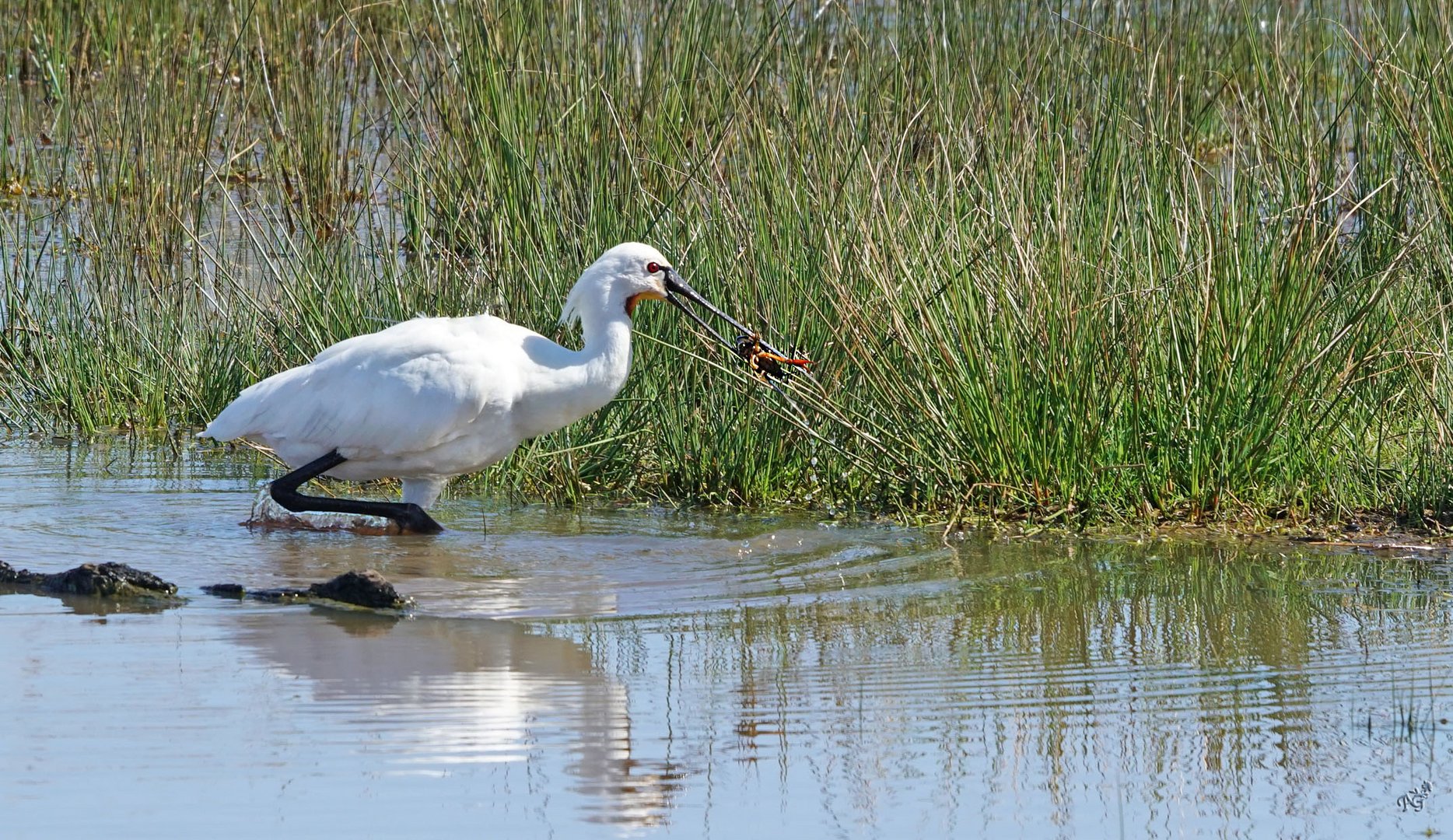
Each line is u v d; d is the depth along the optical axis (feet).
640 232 46.37
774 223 44.80
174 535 39.75
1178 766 26.12
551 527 41.04
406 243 56.13
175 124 63.72
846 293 42.04
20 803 24.18
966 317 41.45
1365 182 49.70
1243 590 35.14
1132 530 39.83
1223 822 24.14
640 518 42.11
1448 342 42.24
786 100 48.93
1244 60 67.26
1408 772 25.75
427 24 62.85
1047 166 44.39
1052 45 53.31
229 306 53.83
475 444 39.99
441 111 50.67
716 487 43.78
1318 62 62.64
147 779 25.12
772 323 44.21
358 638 31.81
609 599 34.68
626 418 45.37
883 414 42.93
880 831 23.80
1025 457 41.11
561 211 47.52
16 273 55.98
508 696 28.84
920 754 26.55
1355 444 41.57
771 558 37.88
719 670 30.25
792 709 28.45
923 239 42.11
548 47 51.01
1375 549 38.06
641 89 50.37
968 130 47.19
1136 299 41.27
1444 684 29.40
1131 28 56.65
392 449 39.42
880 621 33.22
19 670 29.53
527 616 33.42
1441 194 44.75
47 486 44.39
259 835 23.43
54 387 52.80
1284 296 40.73
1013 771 25.96
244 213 68.18
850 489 43.45
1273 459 41.11
